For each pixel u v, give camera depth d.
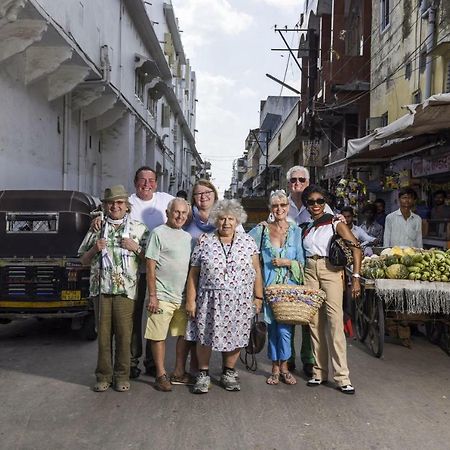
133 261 5.41
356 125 19.58
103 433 4.40
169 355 6.92
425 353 7.06
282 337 5.60
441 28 11.70
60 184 14.80
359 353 7.07
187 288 5.39
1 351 7.02
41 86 13.02
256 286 5.58
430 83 12.17
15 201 7.76
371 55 17.44
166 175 34.75
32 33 10.29
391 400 5.27
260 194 59.66
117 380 5.44
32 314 7.29
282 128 30.70
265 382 5.77
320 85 19.97
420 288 6.43
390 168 14.19
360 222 14.11
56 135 14.38
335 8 19.80
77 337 7.85
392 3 15.34
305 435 4.39
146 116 24.52
